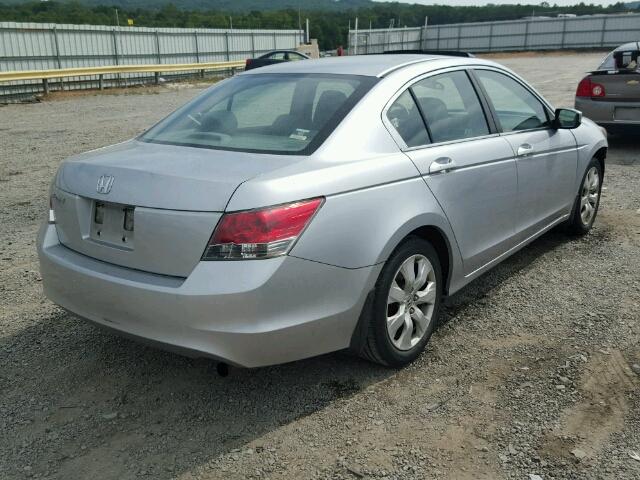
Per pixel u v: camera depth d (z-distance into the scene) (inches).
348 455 112.5
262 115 141.6
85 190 124.8
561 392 130.4
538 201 187.9
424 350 148.9
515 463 109.3
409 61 157.2
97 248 124.1
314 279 116.4
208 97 160.2
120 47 1027.9
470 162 152.9
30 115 622.2
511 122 179.8
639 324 160.7
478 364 142.4
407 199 133.0
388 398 129.8
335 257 119.0
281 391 133.2
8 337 157.2
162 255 114.5
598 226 243.3
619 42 2198.6
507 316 166.7
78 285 124.1
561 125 196.1
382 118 137.1
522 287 185.9
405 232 131.0
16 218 263.4
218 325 109.7
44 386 135.7
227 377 139.0
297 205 113.6
